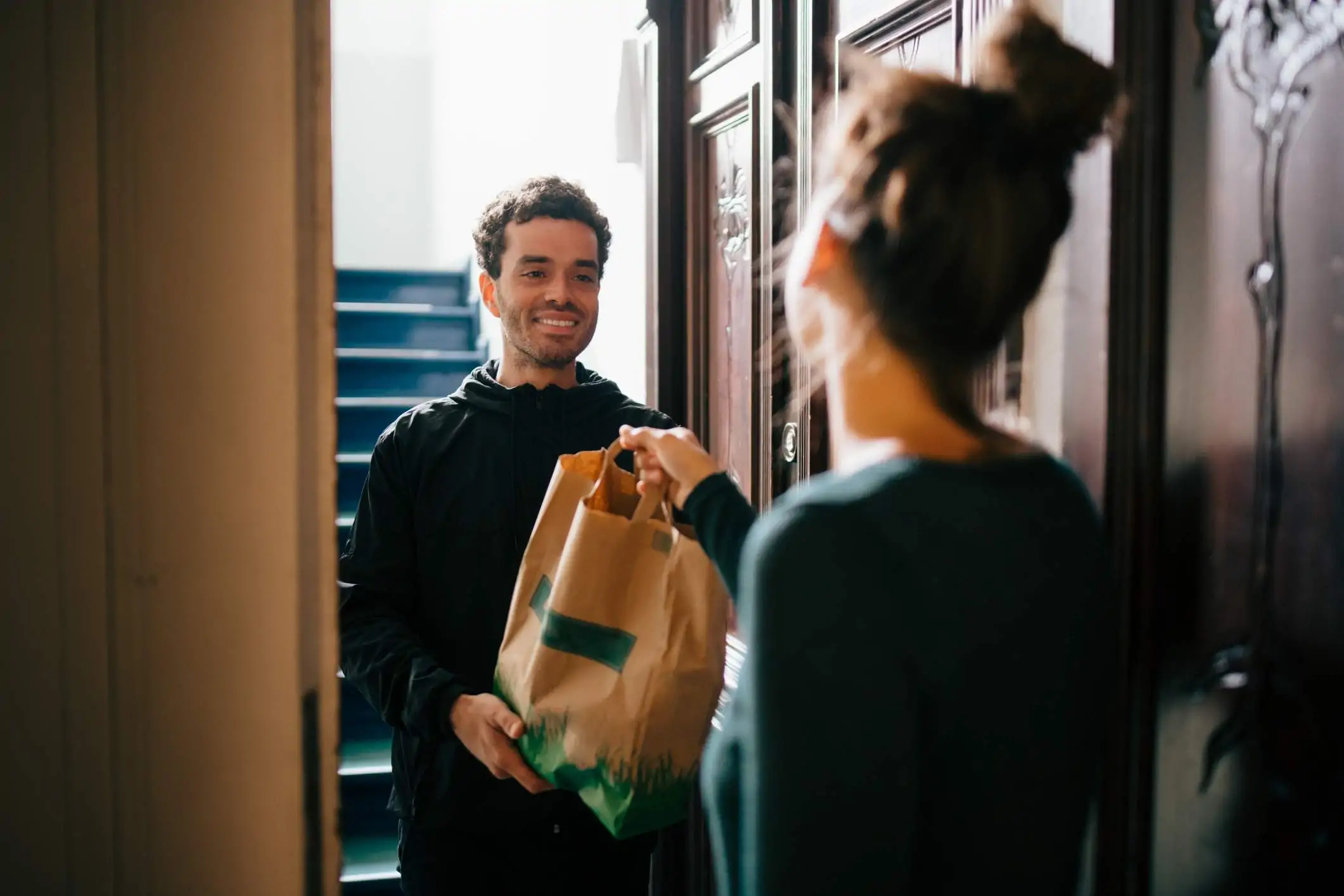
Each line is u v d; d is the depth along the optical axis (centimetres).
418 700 143
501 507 161
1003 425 113
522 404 165
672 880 236
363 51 543
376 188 548
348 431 391
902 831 63
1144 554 96
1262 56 84
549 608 128
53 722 84
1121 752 98
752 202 194
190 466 85
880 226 66
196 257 84
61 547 83
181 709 86
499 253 167
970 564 65
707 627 126
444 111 519
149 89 83
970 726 65
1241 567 87
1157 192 94
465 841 157
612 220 282
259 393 86
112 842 86
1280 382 83
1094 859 101
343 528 338
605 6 283
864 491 67
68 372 83
